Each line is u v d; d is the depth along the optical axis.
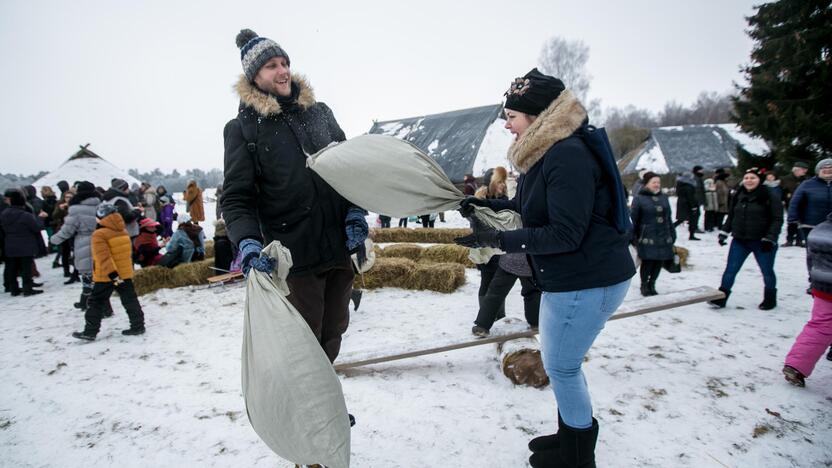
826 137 12.30
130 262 4.82
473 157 22.03
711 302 4.90
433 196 2.05
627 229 1.95
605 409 2.84
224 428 2.83
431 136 24.44
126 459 2.55
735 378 3.21
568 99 1.86
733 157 28.88
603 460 2.34
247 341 1.75
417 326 4.62
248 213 1.94
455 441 2.56
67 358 4.22
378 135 2.17
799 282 5.96
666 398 2.96
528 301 3.55
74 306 6.23
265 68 2.01
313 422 1.65
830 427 2.58
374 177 1.98
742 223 4.74
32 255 7.19
